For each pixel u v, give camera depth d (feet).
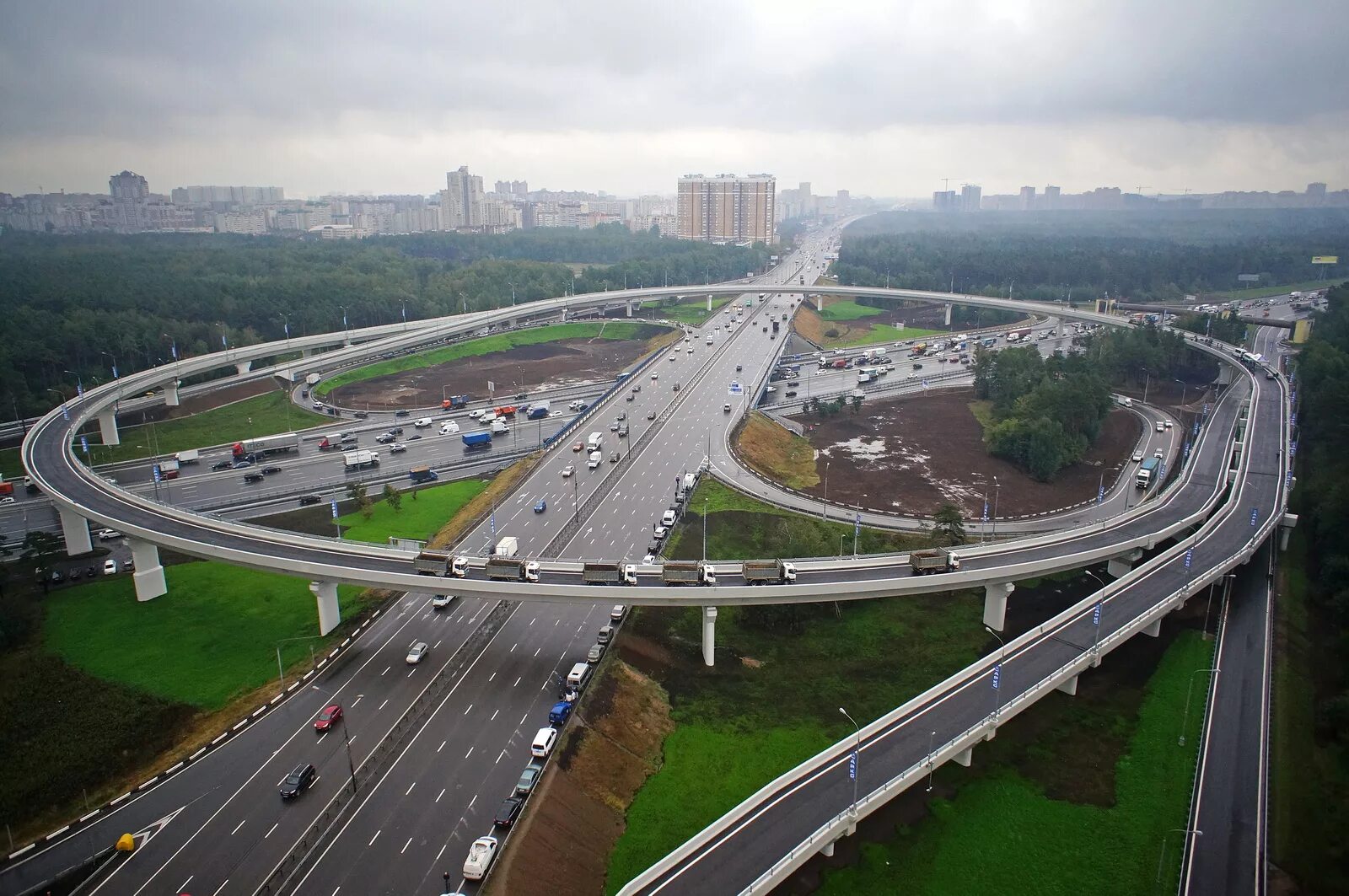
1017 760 410.31
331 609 493.77
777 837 331.77
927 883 341.21
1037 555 532.73
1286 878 342.44
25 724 419.95
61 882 322.14
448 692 433.89
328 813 352.28
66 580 553.23
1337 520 590.96
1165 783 396.16
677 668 474.08
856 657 495.00
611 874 340.18
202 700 434.30
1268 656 497.05
